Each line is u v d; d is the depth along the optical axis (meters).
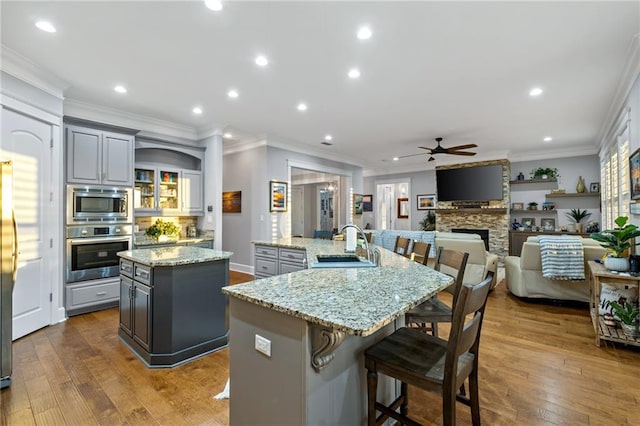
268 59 2.85
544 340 2.91
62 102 3.37
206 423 1.76
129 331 2.71
